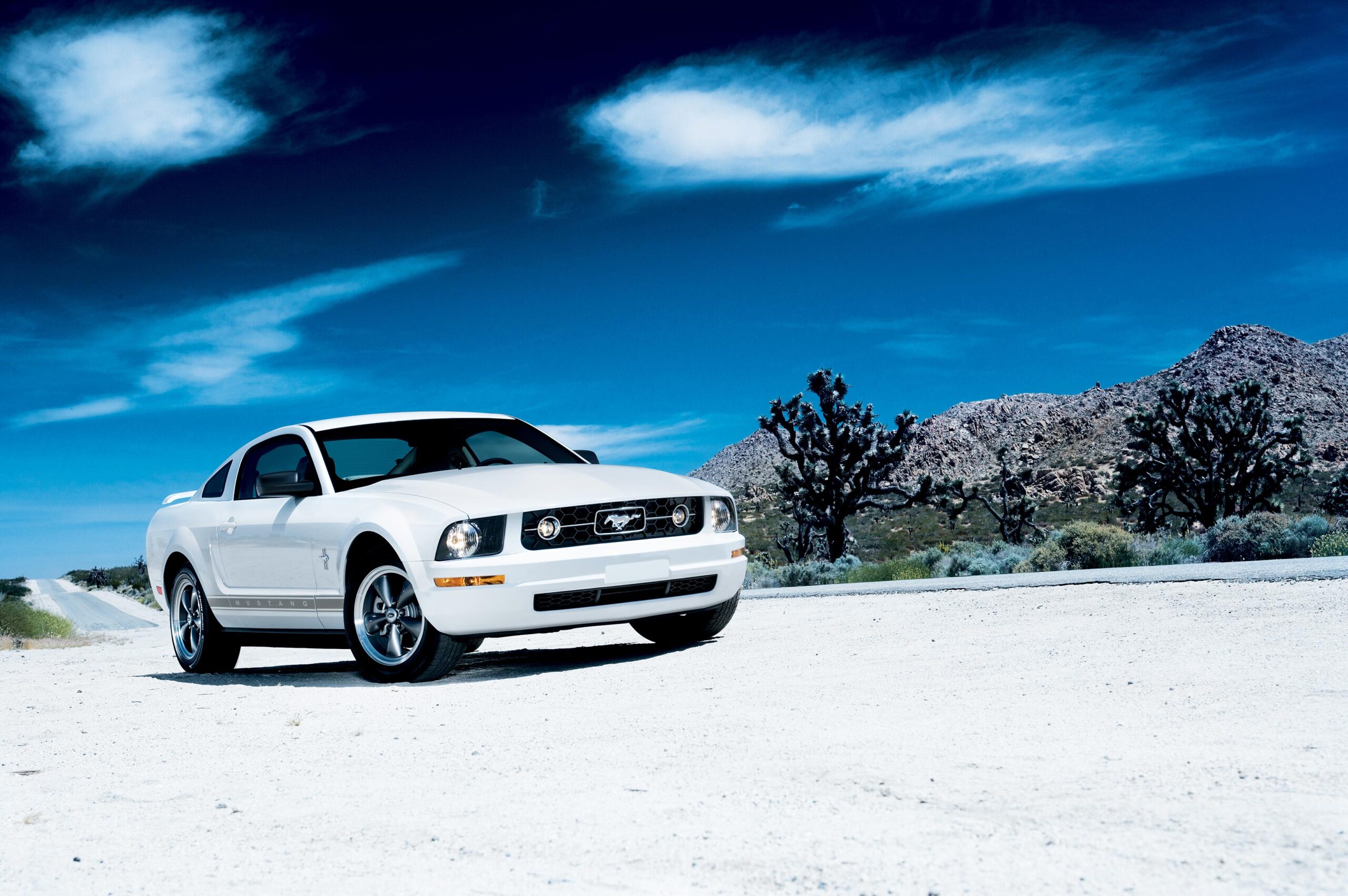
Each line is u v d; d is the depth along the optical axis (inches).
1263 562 368.8
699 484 284.0
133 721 208.2
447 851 98.9
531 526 245.8
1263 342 6156.5
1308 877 75.9
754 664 229.0
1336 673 167.8
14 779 153.9
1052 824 93.6
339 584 262.4
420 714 194.4
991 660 212.2
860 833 95.0
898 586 468.4
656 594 261.9
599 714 176.9
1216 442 1923.0
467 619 239.0
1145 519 1991.9
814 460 1508.4
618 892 83.5
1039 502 3710.6
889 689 182.7
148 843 109.7
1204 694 158.1
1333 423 5022.1
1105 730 136.1
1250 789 100.3
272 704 220.1
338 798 126.1
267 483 272.1
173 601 333.1
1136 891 76.0
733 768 126.4
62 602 3880.4
